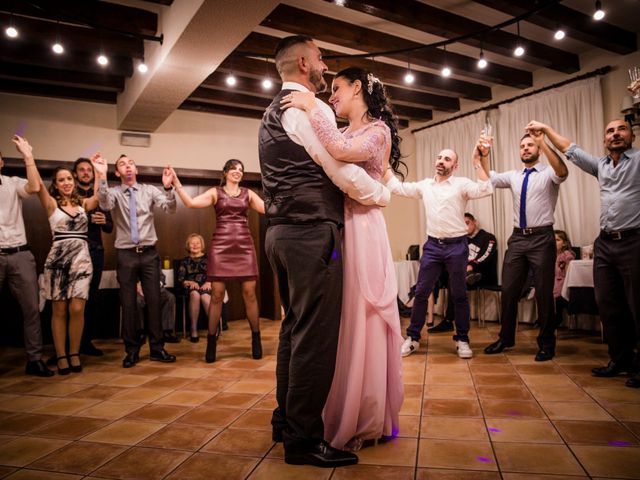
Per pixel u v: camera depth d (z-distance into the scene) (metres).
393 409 1.76
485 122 5.83
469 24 4.07
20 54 4.13
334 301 1.54
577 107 4.87
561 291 4.34
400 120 6.91
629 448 1.63
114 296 4.78
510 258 3.37
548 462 1.53
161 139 5.82
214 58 3.56
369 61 4.94
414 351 3.57
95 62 4.43
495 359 3.21
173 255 5.78
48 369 3.11
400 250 7.02
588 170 2.85
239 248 3.42
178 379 2.90
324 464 1.52
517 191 3.33
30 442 1.85
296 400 1.53
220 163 6.17
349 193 1.58
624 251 2.56
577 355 3.26
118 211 3.39
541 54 4.62
